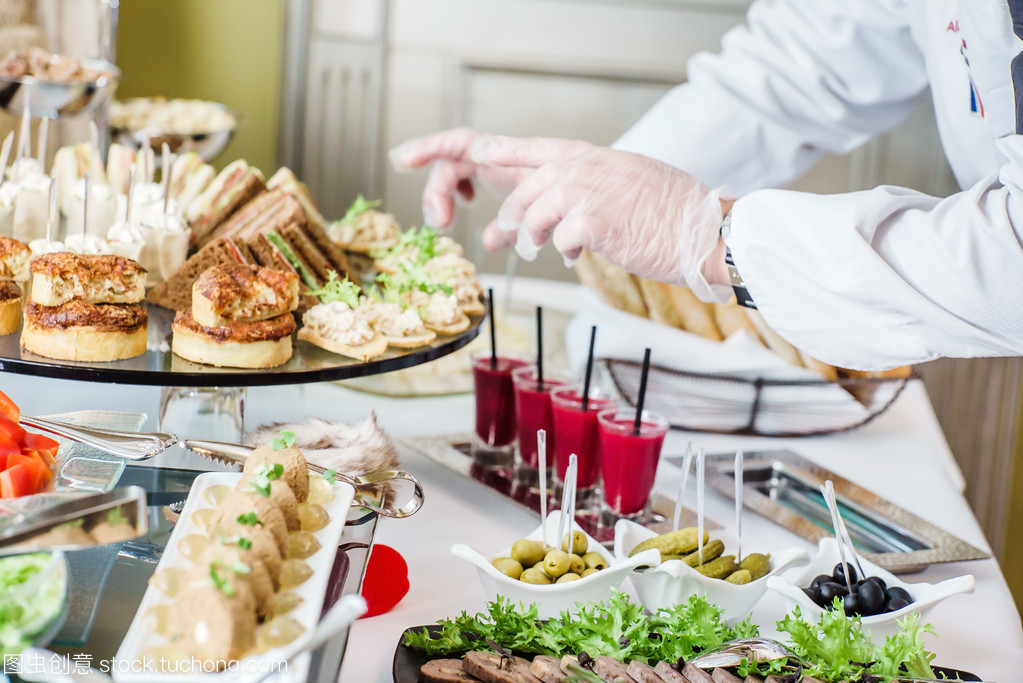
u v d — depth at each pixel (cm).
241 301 144
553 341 238
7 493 95
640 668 99
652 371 192
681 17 432
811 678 101
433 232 214
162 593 84
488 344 226
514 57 439
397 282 187
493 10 435
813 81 207
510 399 173
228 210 206
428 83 445
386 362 152
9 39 318
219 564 82
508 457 175
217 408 152
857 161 426
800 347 139
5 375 185
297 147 453
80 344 138
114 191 209
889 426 218
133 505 85
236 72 440
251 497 93
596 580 119
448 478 173
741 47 215
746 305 143
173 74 433
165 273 189
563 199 146
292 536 96
